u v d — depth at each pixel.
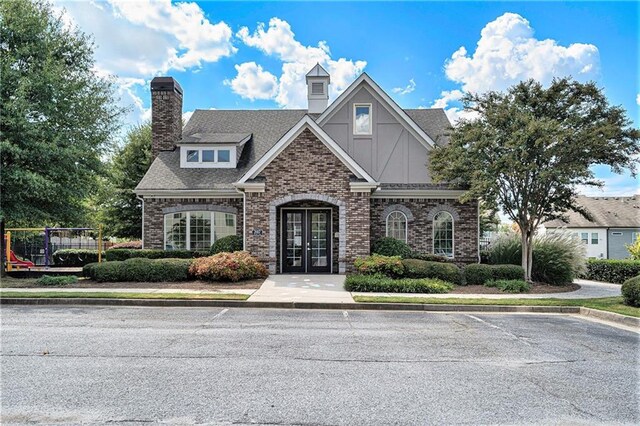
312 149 16.80
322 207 17.95
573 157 13.92
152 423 4.36
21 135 14.78
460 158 15.32
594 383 5.75
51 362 6.39
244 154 20.81
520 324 9.80
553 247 16.64
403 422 4.45
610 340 8.25
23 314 10.35
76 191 16.72
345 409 4.77
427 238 18.89
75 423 4.35
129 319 9.80
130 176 30.77
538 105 15.10
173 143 21.38
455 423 4.45
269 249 16.69
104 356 6.73
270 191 16.78
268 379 5.73
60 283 14.39
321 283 14.91
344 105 20.02
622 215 42.22
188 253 17.77
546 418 4.61
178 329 8.77
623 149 13.67
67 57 16.94
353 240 16.64
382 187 18.77
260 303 11.68
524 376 6.00
